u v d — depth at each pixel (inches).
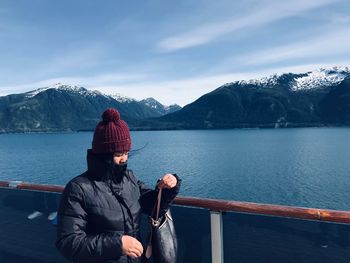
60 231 122.3
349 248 119.1
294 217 129.1
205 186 2719.0
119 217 126.5
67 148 7303.2
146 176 3107.8
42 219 197.5
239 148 6136.8
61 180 3075.8
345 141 7465.6
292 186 2687.0
